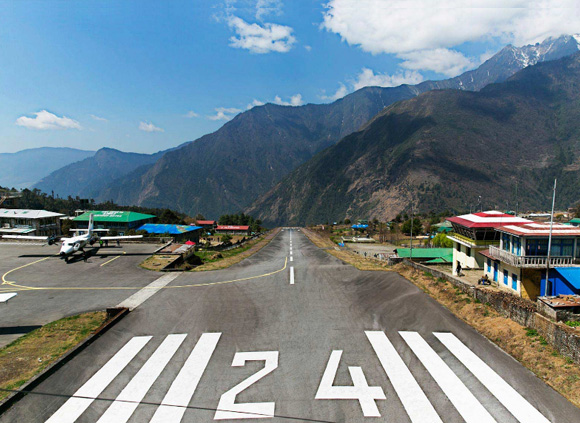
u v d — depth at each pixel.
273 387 13.98
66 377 14.84
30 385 14.17
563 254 27.23
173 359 16.31
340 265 38.69
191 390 13.81
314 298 25.23
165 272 34.12
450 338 18.06
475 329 19.20
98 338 18.66
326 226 192.00
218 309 22.97
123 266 36.41
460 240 41.78
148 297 25.91
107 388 14.02
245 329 19.61
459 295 23.80
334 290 27.28
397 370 15.07
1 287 28.94
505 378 14.27
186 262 41.62
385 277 31.12
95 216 84.00
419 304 23.34
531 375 14.42
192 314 22.08
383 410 12.48
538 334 16.67
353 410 12.52
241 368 15.45
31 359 16.92
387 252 82.25
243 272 34.62
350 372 14.97
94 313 23.08
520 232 27.61
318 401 13.06
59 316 22.72
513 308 18.73
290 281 30.41
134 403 13.03
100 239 45.25
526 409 12.36
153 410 12.62
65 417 12.30
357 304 23.75
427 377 14.49
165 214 122.56
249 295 26.14
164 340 18.33
